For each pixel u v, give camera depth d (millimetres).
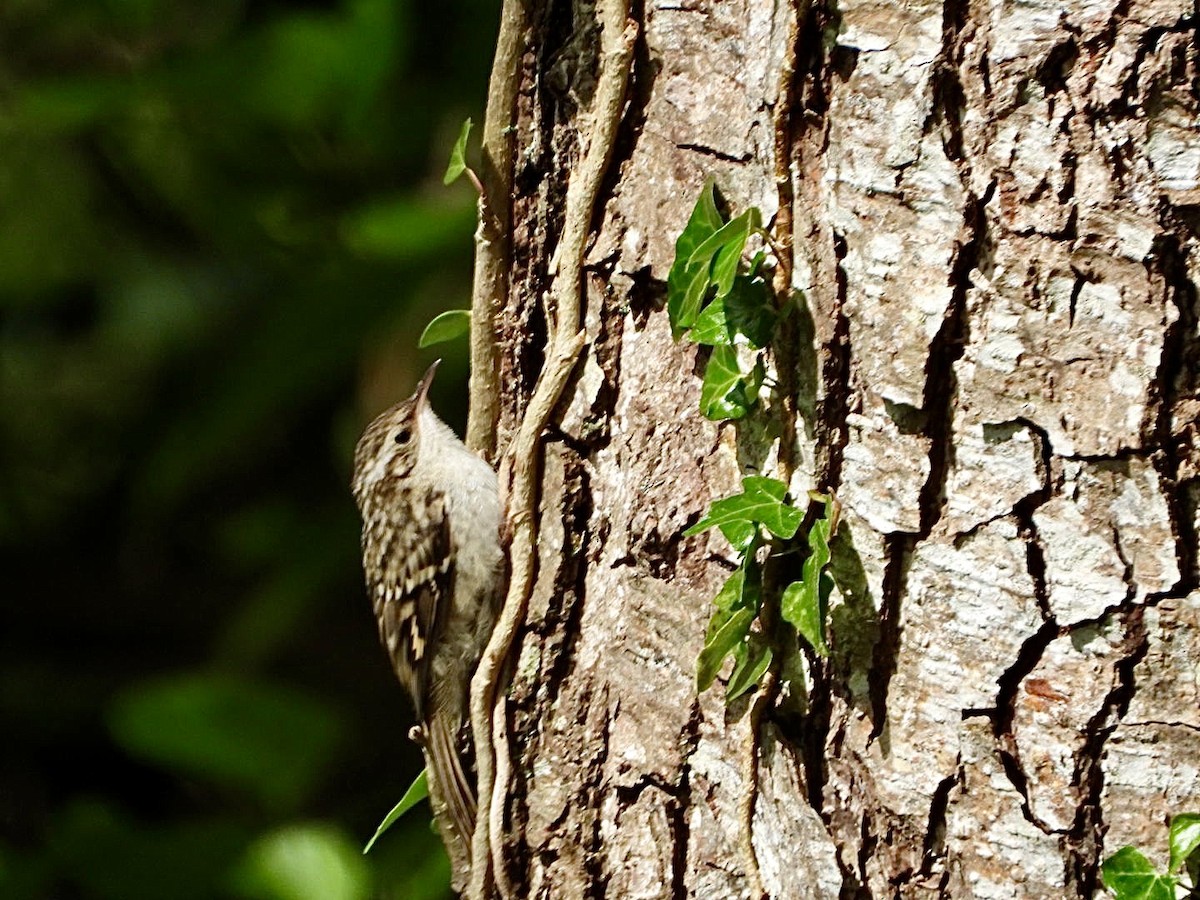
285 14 7703
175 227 8984
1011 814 2994
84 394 9664
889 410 3078
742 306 3236
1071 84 2887
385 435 5180
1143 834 2896
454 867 4527
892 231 3059
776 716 3307
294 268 7812
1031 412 2941
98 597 10141
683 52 3492
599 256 3639
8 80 8602
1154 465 2869
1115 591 2896
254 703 6621
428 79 7355
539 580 3797
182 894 6715
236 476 9117
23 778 9648
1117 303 2881
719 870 3492
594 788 3729
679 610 3533
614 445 3674
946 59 2984
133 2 8117
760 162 3289
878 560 3113
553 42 3777
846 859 3176
